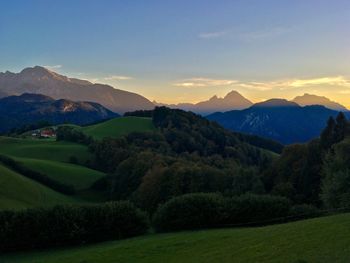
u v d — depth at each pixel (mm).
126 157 126625
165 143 153000
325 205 52406
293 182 80875
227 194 77688
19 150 146125
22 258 38656
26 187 94562
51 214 42906
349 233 24422
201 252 27562
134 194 90688
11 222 41688
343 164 52531
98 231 44406
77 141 164500
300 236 26078
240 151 151750
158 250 30219
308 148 83688
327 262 20188
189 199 48688
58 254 39031
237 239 29578
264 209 48750
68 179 114438
